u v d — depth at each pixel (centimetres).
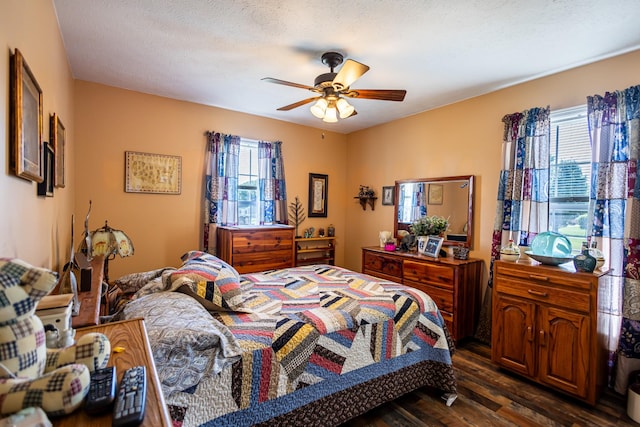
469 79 297
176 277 183
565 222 277
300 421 163
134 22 209
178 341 128
